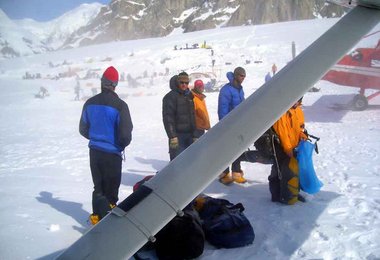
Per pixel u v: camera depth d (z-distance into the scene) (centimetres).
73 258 122
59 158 796
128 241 126
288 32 5162
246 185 534
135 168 682
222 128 144
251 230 336
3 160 775
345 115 1265
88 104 383
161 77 3142
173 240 304
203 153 139
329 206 425
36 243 332
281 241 340
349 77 1370
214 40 5331
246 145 138
